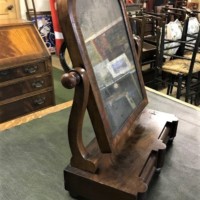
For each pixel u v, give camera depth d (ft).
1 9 8.70
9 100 5.20
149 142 2.22
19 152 2.47
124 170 1.92
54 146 2.56
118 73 2.14
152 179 2.16
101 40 1.93
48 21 10.18
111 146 1.79
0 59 4.89
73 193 1.99
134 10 8.48
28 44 5.42
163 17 7.30
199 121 3.02
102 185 1.82
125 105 2.18
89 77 1.64
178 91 7.14
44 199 1.98
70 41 1.58
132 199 1.75
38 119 3.01
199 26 7.36
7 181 2.13
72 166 1.97
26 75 5.31
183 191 2.06
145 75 8.13
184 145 2.61
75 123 1.79
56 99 7.23
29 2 9.63
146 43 8.13
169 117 2.63
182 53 7.79
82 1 1.71
